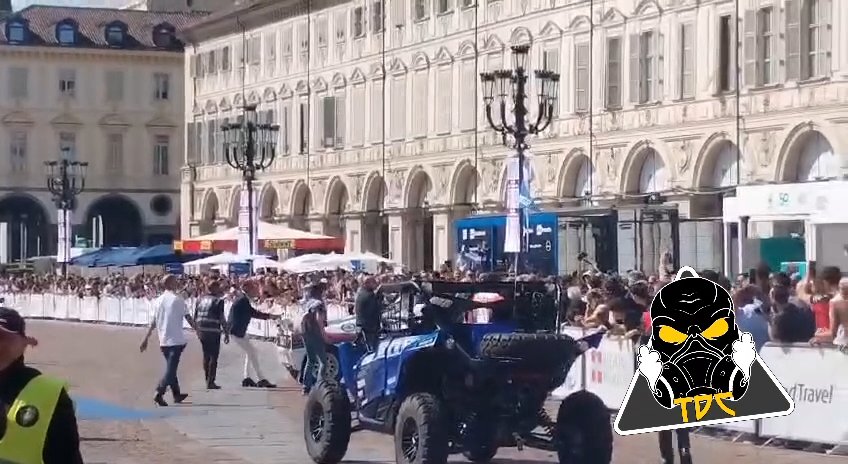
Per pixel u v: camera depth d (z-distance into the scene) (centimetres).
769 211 4172
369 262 6775
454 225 7150
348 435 2281
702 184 5894
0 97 11962
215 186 10181
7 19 12025
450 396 2078
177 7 12769
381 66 8281
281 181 9412
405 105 8062
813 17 5347
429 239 7969
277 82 9462
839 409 2348
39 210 12081
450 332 2116
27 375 984
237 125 6562
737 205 4344
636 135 6247
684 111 5975
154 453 2478
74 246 11825
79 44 12062
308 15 9088
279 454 2459
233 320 3728
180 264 7894
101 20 12275
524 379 2052
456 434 2086
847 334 2427
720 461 2317
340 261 6309
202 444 2598
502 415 2077
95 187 12100
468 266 5994
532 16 6931
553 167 6775
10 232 12062
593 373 2884
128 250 8112
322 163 8944
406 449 2066
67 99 12081
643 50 6219
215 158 10225
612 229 5528
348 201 8662
